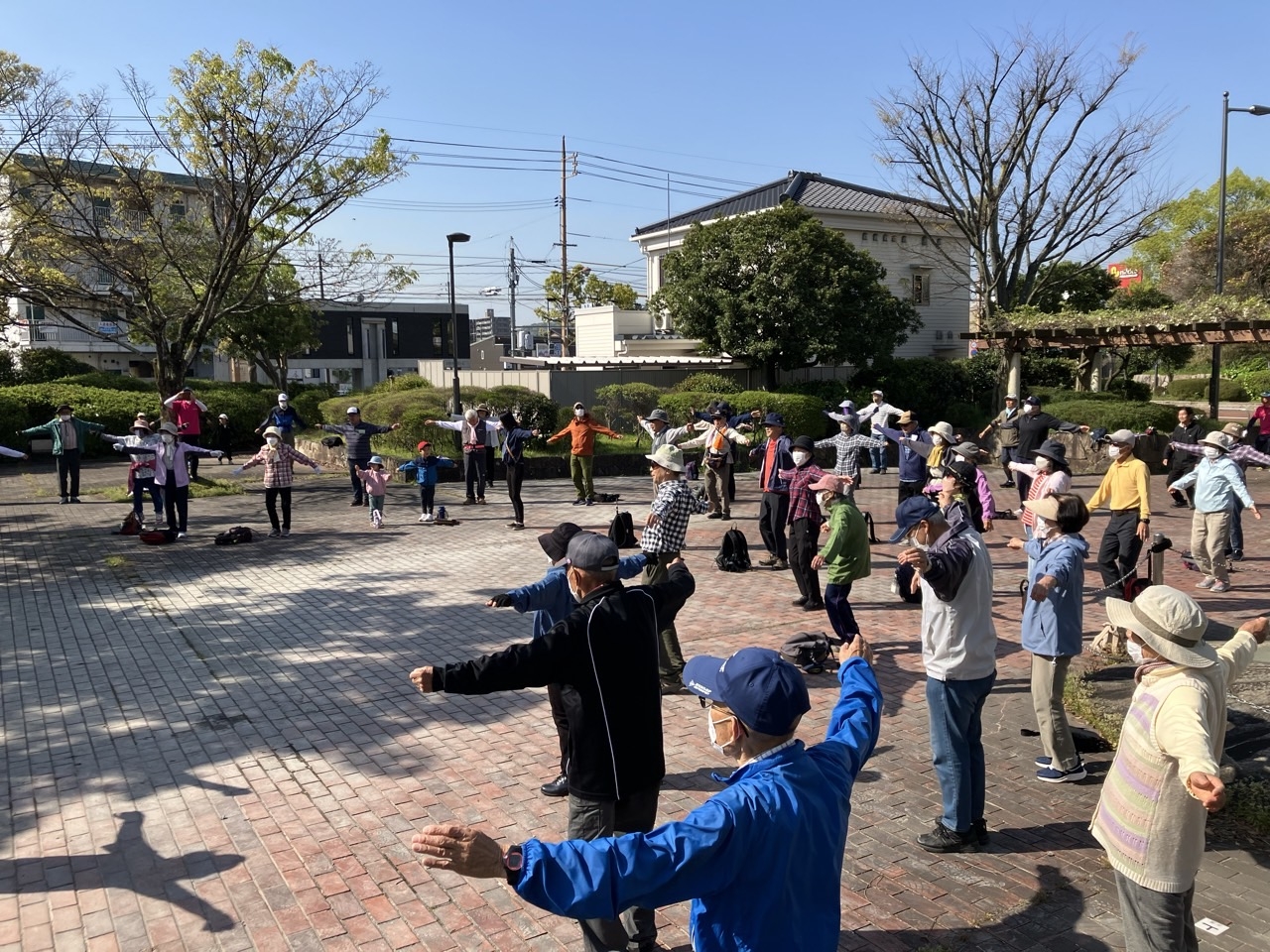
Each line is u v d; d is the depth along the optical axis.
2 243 18.08
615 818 3.66
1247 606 9.33
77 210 17.42
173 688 7.15
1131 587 8.38
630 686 3.60
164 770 5.66
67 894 4.27
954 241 35.56
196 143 17.61
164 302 18.72
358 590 10.40
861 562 7.36
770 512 11.11
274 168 18.19
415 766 5.70
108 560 11.98
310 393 32.97
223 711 6.66
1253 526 14.32
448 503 17.05
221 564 11.82
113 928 4.00
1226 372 46.91
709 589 10.25
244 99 17.61
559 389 26.02
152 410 26.03
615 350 33.97
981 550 4.45
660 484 7.10
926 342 37.09
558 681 3.54
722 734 2.46
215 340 32.03
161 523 14.32
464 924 4.04
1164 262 51.72
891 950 3.81
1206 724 2.95
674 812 5.05
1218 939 3.79
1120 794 3.18
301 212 19.11
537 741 6.10
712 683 2.41
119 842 4.77
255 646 8.27
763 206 35.22
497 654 3.43
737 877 2.21
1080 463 21.38
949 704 4.49
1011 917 4.04
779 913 2.23
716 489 14.91
